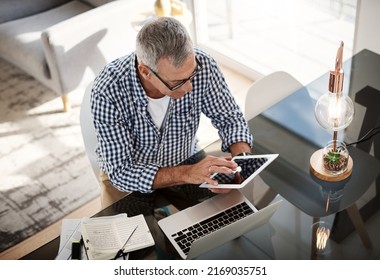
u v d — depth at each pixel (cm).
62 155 284
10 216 253
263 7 303
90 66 308
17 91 337
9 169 279
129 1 305
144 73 161
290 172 171
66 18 333
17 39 320
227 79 324
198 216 159
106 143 175
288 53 307
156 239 154
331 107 159
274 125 190
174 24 154
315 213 158
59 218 248
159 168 173
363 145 179
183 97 179
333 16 275
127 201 167
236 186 160
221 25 330
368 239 148
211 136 284
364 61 214
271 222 156
